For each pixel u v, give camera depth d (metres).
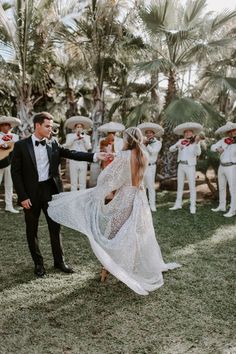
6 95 12.68
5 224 5.89
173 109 8.12
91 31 10.27
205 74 9.53
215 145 7.07
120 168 3.42
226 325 2.82
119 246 3.32
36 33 8.95
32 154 3.60
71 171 7.75
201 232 5.57
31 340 2.60
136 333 2.71
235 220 6.40
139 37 9.82
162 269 3.90
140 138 3.46
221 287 3.54
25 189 3.66
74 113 13.92
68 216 3.44
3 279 3.67
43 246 4.75
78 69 12.46
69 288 3.47
